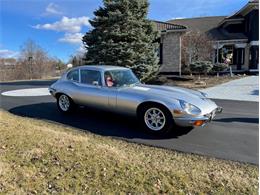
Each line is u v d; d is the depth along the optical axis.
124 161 4.02
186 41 20.31
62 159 3.99
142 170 3.77
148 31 15.59
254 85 14.13
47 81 21.22
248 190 3.34
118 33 14.48
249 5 21.08
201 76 18.58
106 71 6.36
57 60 36.44
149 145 4.86
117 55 14.41
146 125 5.59
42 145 4.47
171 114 5.27
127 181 3.48
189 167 3.92
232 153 4.50
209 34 23.23
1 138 4.72
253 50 21.48
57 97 7.29
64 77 7.25
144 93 5.66
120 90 5.98
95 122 6.37
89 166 3.82
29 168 3.70
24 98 10.23
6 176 3.46
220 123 6.45
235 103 9.67
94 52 14.91
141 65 14.68
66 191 3.23
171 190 3.32
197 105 5.29
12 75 28.61
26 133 5.09
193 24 26.30
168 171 3.76
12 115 7.09
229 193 3.28
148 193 3.25
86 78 6.66
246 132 5.72
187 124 5.20
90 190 3.27
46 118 6.76
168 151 4.58
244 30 23.80
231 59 23.62
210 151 4.59
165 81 16.55
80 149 4.38
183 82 16.09
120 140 5.11
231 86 14.15
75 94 6.71
